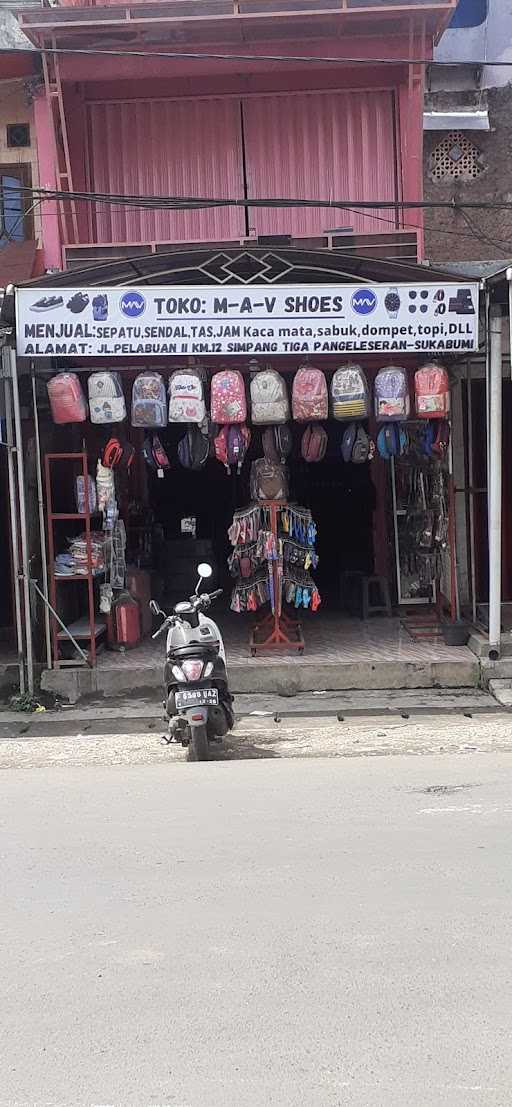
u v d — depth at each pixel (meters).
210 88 11.17
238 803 6.15
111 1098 3.11
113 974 3.90
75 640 10.48
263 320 9.17
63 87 11.04
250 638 10.80
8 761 7.99
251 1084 3.17
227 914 4.40
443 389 9.68
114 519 10.44
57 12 10.02
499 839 5.29
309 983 3.78
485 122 11.35
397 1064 3.26
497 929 4.19
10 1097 3.13
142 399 9.62
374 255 10.90
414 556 12.01
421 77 10.49
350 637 11.28
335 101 11.23
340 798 6.21
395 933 4.17
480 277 9.16
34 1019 3.60
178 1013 3.60
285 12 9.97
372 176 11.27
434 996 3.67
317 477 13.27
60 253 10.85
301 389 9.62
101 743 8.51
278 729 8.74
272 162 11.30
